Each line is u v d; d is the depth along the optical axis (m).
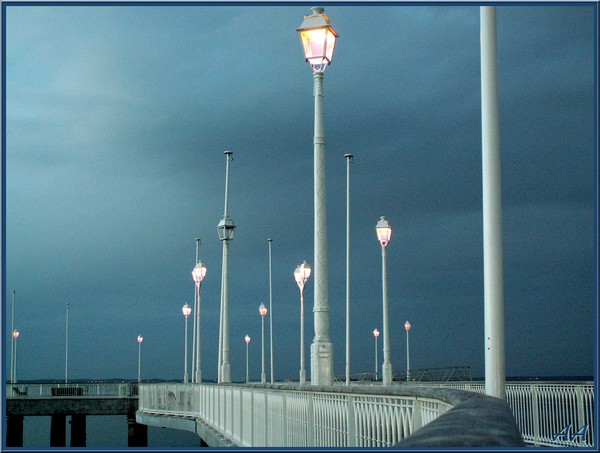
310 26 17.81
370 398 10.56
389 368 33.25
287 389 15.67
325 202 17.92
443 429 3.45
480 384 34.31
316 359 17.22
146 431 59.53
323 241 17.69
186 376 60.25
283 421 16.14
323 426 12.92
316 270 17.66
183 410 38.44
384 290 34.06
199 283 45.78
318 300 17.50
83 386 65.00
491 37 10.70
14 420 59.59
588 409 22.06
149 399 44.62
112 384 65.00
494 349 10.15
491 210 10.38
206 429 30.28
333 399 12.41
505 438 3.41
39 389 64.06
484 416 3.94
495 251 10.30
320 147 17.98
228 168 37.34
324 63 18.16
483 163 10.57
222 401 26.20
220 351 41.34
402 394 8.99
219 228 37.28
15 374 92.56
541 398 24.31
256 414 19.42
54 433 60.62
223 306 36.50
